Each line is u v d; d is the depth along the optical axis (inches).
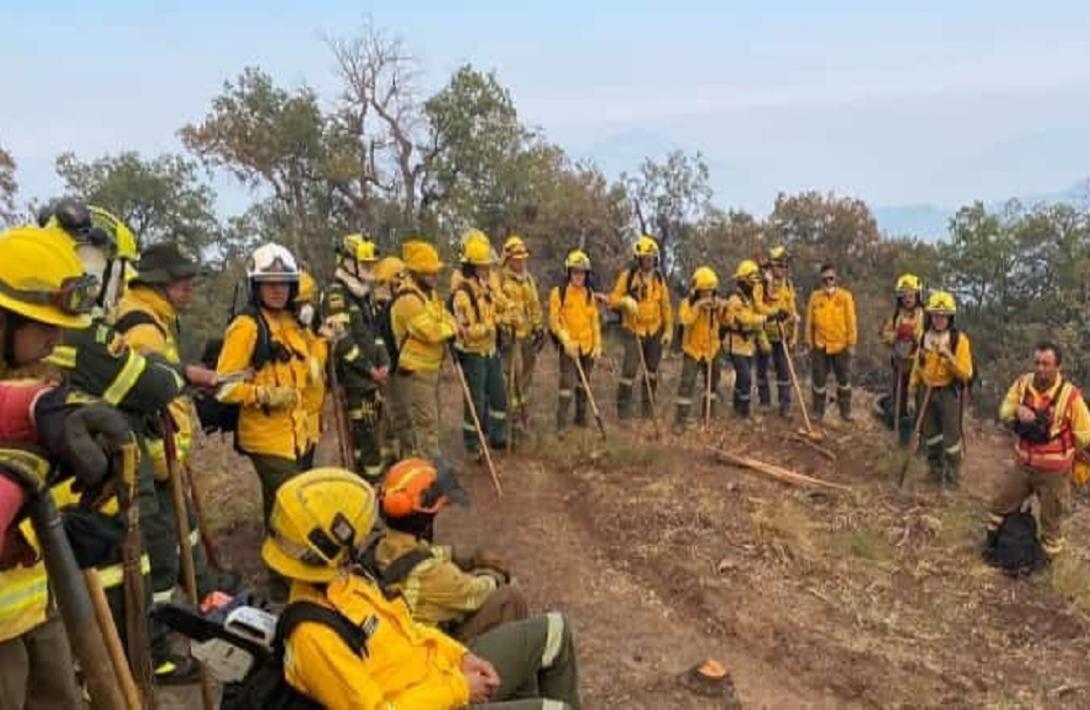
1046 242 1397.6
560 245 1259.2
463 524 359.9
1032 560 357.1
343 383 326.3
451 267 942.4
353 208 1220.5
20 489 95.0
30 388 100.9
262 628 139.1
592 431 473.4
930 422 455.5
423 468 191.0
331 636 135.7
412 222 1190.9
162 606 142.7
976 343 1352.1
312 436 260.1
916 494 436.5
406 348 349.1
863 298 1386.6
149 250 213.6
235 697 140.7
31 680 122.9
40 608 117.8
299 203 1237.1
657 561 336.5
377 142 1224.8
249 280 247.3
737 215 1437.0
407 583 187.8
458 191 1190.9
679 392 509.4
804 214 1525.6
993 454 552.7
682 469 438.0
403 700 139.6
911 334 490.3
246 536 318.0
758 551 350.9
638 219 1348.4
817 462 477.7
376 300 381.1
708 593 315.9
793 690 268.5
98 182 1253.1
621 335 511.5
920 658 291.7
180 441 218.4
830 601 322.0
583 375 457.1
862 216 1520.7
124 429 104.5
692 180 1348.4
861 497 424.8
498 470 415.2
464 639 193.9
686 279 1334.9
